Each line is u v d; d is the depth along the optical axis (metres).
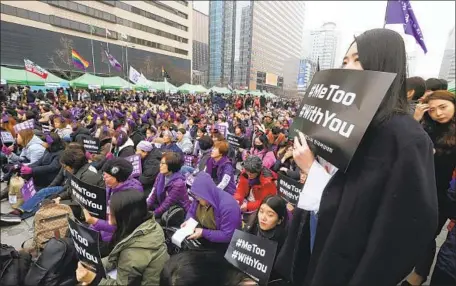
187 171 5.03
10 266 2.29
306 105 1.08
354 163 0.85
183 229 2.42
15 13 35.91
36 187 4.61
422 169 0.74
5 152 5.98
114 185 2.98
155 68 57.19
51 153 4.79
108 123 9.01
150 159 4.37
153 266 2.05
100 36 47.06
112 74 49.47
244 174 3.64
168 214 3.19
